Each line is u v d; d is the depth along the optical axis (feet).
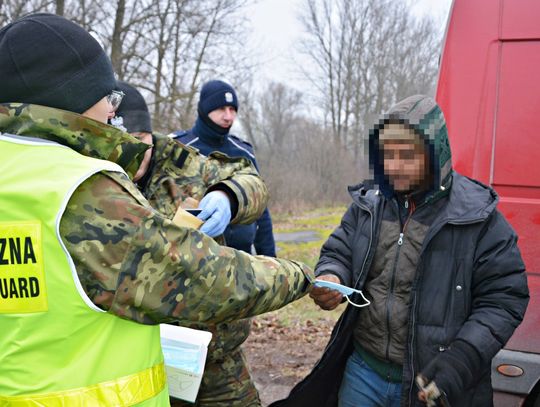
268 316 19.31
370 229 6.27
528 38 7.59
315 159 81.82
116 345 3.78
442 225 5.58
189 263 3.77
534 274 7.29
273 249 11.32
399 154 5.70
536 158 7.40
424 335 5.69
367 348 6.29
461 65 7.84
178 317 3.84
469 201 5.67
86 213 3.55
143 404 3.91
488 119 7.63
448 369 5.11
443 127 5.69
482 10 7.82
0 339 3.68
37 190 3.48
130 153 4.01
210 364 6.90
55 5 29.94
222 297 3.96
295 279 4.59
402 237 5.97
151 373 4.03
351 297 6.36
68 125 3.74
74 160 3.63
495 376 7.36
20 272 3.53
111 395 3.73
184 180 6.70
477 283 5.61
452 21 8.02
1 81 3.76
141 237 3.61
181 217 4.80
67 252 3.48
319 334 17.35
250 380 7.29
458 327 5.63
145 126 6.53
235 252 4.18
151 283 3.67
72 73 3.82
